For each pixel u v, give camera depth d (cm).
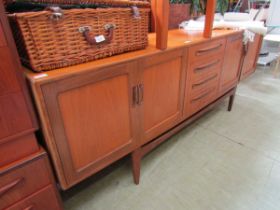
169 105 119
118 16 80
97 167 94
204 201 110
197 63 125
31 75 65
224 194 114
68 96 71
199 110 154
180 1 167
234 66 172
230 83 176
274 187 117
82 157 86
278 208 106
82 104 76
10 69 57
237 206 107
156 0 90
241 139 158
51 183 80
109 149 96
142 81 95
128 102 93
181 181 123
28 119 66
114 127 93
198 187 118
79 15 69
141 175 127
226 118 185
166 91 112
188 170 130
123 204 110
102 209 107
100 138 90
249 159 138
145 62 91
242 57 180
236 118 185
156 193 116
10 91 60
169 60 104
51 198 83
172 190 117
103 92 81
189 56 116
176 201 111
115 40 84
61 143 76
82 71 71
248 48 184
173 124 129
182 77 118
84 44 74
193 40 118
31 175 73
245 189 117
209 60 134
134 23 88
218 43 136
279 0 284
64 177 83
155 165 134
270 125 174
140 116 103
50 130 71
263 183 120
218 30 156
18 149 69
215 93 159
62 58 71
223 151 146
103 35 78
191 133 165
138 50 95
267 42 325
